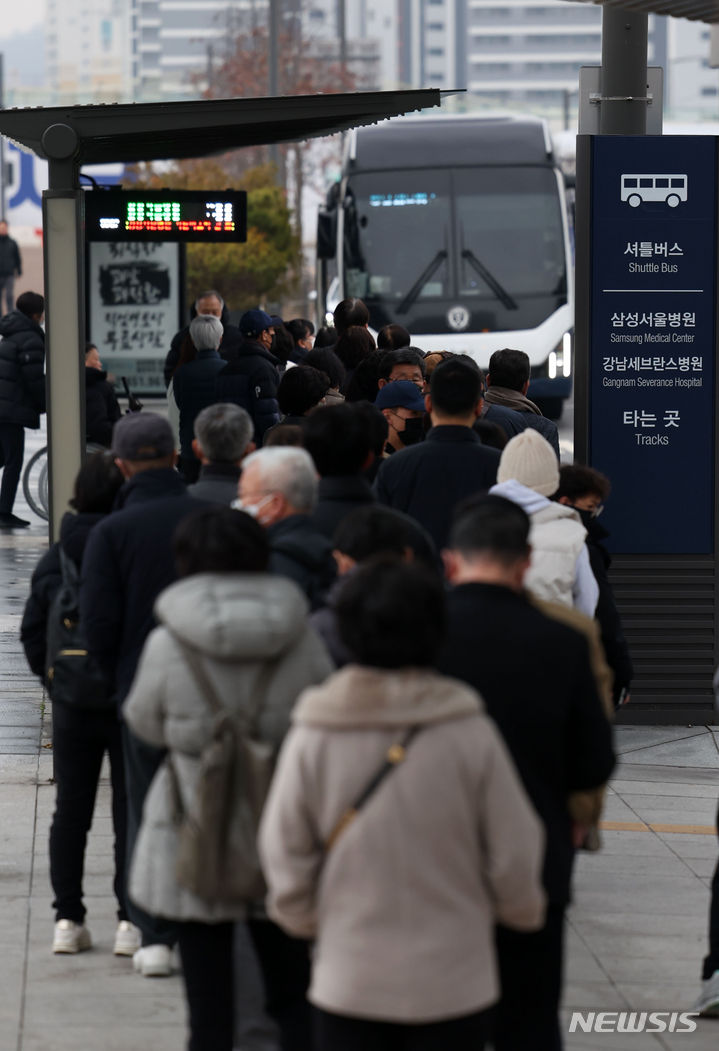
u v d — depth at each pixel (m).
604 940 22.34
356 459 20.52
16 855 25.03
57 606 20.47
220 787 15.47
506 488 21.53
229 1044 16.19
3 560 52.66
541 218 90.44
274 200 139.75
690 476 35.25
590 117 38.06
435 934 12.30
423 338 89.62
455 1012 12.28
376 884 12.32
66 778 20.95
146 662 15.88
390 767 12.37
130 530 19.38
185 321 82.38
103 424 49.81
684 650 35.56
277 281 142.12
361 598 12.58
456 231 90.25
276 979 16.44
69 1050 18.20
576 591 21.59
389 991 12.22
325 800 12.48
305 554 18.44
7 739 32.12
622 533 35.28
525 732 14.66
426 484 24.94
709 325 34.97
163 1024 18.98
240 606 15.49
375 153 91.19
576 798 15.97
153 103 29.84
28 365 58.25
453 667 14.60
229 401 40.81
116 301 82.00
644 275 34.84
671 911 23.59
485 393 33.84
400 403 29.72
